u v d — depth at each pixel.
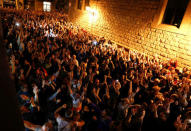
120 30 14.09
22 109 4.04
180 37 9.48
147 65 8.24
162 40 10.55
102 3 16.11
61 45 9.35
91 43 11.48
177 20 9.75
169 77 6.66
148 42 11.55
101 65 7.51
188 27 9.02
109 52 9.66
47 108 4.20
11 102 0.52
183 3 9.33
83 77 6.07
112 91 5.19
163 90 6.21
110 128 3.63
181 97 5.26
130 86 5.44
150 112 4.66
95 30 17.56
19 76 4.92
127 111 4.66
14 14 18.86
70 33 12.81
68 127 3.41
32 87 4.74
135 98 5.68
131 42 13.03
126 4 13.22
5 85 0.51
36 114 4.09
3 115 0.42
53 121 3.91
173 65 9.38
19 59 6.75
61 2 35.31
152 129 4.48
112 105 4.88
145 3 11.48
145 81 6.32
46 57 7.57
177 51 9.72
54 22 17.73
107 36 15.80
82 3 19.41
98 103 4.93
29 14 21.34
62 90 4.85
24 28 12.30
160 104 4.89
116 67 7.70
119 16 14.07
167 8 10.28
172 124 4.56
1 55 0.67
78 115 3.67
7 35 9.53
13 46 8.28
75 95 4.45
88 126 3.84
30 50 7.61
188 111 4.71
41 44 8.62
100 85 5.73
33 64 6.07
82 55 8.66
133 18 12.64
